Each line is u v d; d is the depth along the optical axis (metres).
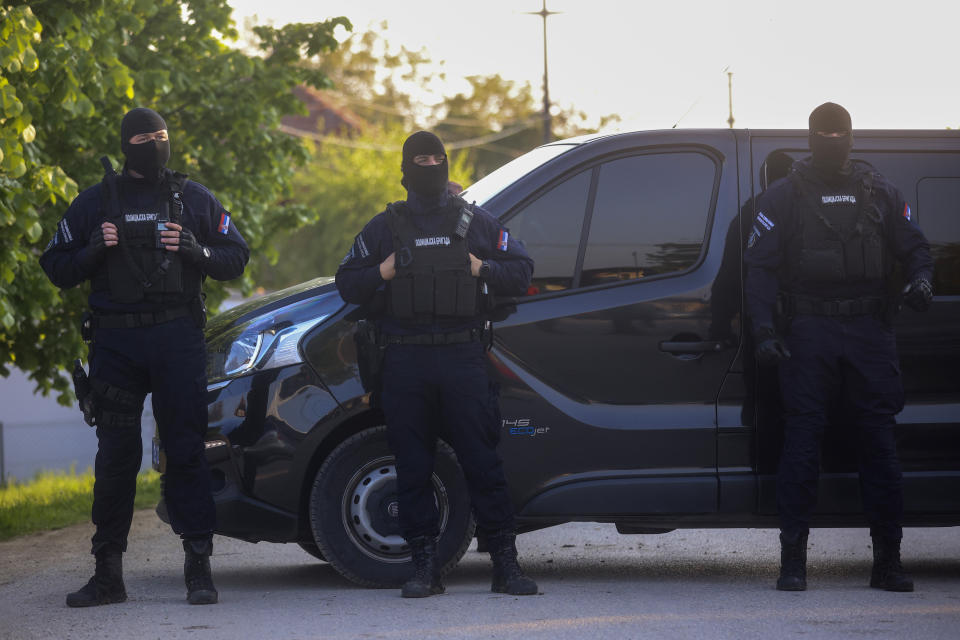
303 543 18.22
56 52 26.66
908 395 16.72
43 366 36.12
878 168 17.11
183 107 37.41
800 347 15.92
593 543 21.34
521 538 22.00
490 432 15.42
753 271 15.88
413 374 15.27
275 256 41.59
